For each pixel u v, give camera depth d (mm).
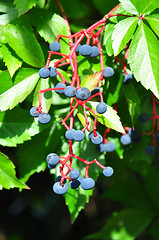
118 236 545
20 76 373
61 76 366
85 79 359
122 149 440
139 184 562
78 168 420
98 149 410
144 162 489
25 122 400
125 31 362
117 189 563
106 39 375
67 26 396
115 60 393
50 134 427
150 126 483
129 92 406
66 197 412
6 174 394
